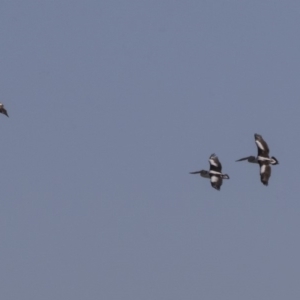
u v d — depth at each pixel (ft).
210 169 291.38
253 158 284.82
